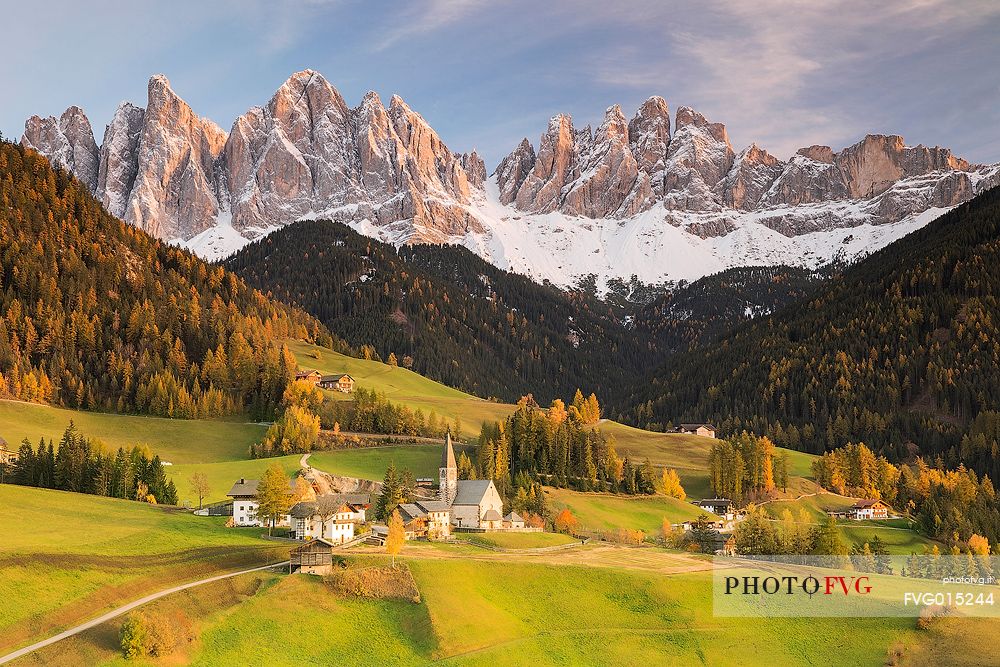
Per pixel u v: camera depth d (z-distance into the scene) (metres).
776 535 174.12
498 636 120.94
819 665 121.31
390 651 114.31
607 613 131.38
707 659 121.00
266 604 118.56
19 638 103.25
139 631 103.31
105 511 161.50
